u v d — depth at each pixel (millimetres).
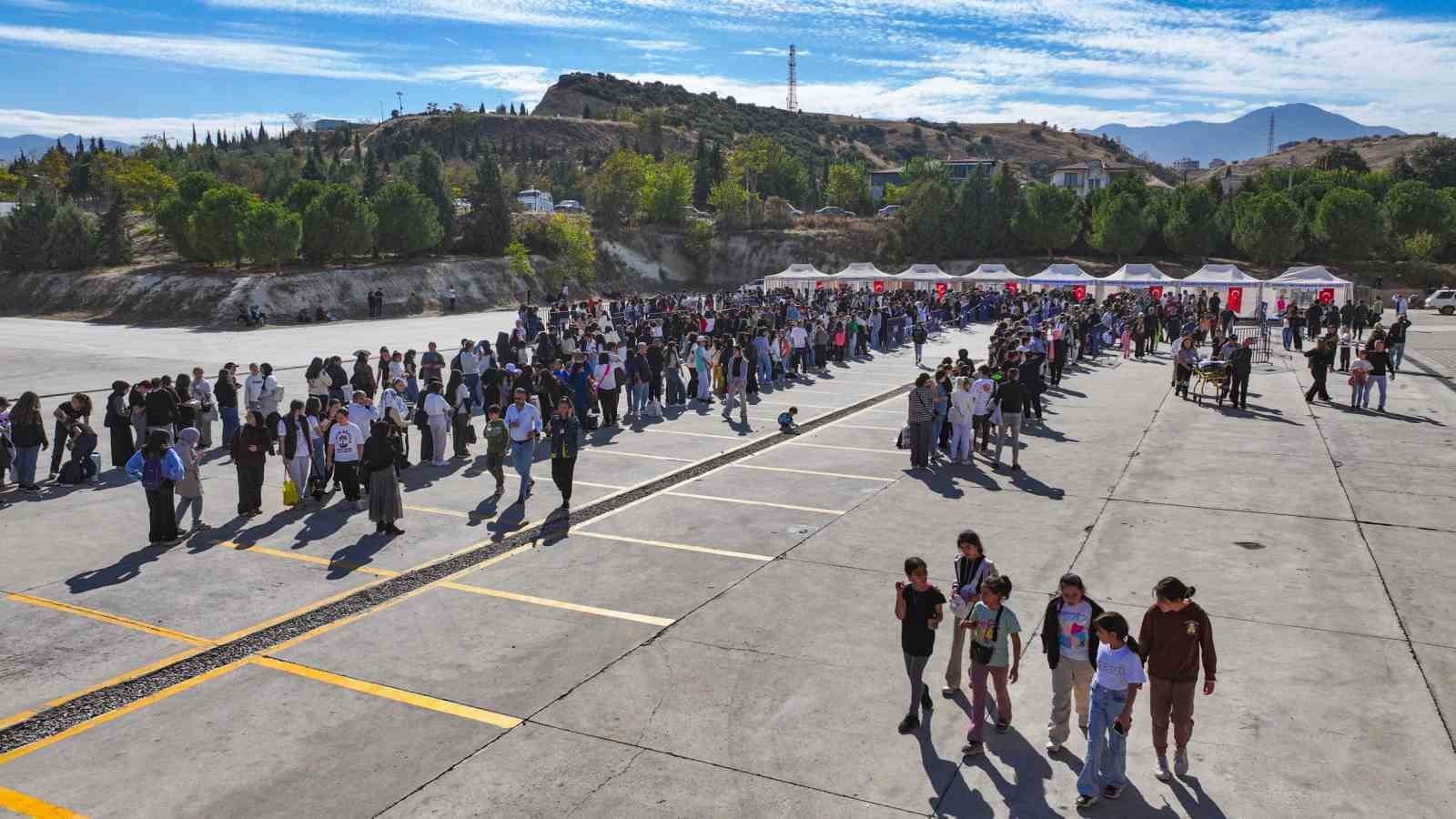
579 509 13570
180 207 57406
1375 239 74938
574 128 182000
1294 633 8867
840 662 8391
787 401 23562
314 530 12562
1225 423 20031
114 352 35281
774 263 85125
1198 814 6051
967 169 135250
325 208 58531
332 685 7980
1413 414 20875
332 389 19109
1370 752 6746
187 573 10805
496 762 6734
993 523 12664
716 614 9508
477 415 21906
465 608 9727
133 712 7531
